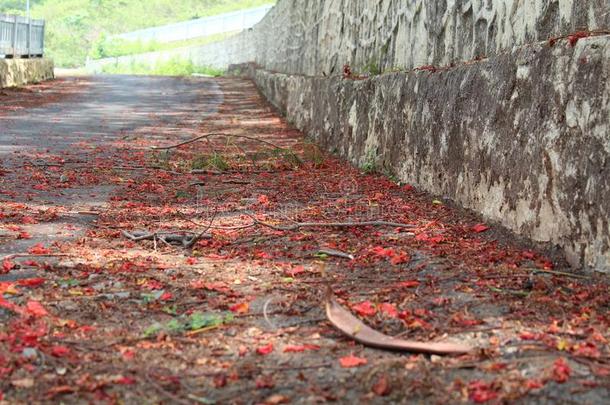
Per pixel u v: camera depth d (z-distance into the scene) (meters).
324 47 14.70
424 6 8.25
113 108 18.33
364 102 9.58
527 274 4.47
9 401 2.91
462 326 3.68
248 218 6.36
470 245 5.27
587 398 2.96
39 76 26.50
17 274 4.51
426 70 7.52
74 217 6.30
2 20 23.42
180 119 16.38
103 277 4.49
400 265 4.78
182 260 4.97
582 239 4.44
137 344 3.48
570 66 4.60
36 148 10.88
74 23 66.44
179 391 3.04
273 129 14.78
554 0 5.32
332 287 4.32
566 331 3.59
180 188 8.00
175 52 50.28
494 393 2.98
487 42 6.55
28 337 3.43
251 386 3.08
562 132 4.67
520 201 5.22
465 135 6.30
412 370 3.20
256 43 32.06
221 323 3.73
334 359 3.33
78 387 3.02
